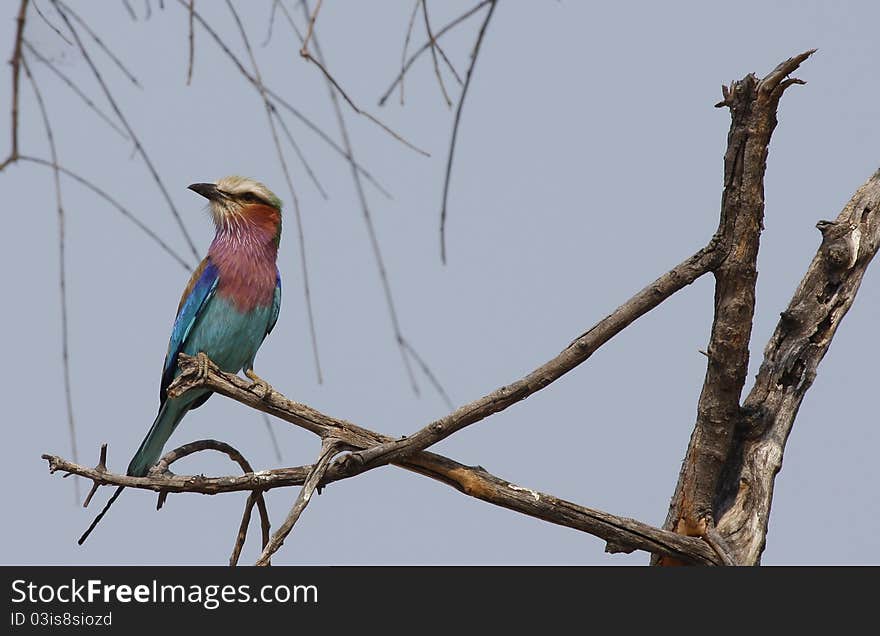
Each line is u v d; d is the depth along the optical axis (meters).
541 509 10.01
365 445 10.05
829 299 11.36
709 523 10.56
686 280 10.27
